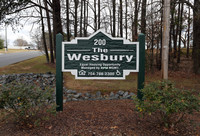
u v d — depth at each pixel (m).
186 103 3.25
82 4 18.23
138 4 14.32
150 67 13.70
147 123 4.01
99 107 5.35
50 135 3.54
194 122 4.11
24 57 28.81
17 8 11.30
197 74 12.54
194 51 12.86
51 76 10.57
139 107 3.54
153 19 12.68
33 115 4.04
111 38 4.84
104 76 4.88
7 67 15.51
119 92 7.67
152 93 3.50
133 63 4.87
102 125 3.95
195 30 12.51
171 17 12.28
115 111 4.88
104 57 4.86
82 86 8.98
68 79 10.78
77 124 4.00
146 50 13.72
